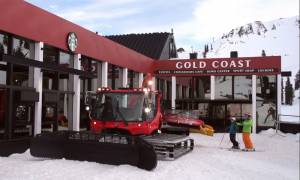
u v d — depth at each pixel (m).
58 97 16.09
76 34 17.47
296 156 17.41
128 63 23.91
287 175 12.64
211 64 28.33
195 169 10.97
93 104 13.02
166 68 28.95
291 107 55.75
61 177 8.72
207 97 28.91
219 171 11.17
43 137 11.23
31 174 8.88
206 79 29.02
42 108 15.29
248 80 28.19
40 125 14.63
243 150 17.56
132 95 12.81
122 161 10.43
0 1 12.72
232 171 11.67
